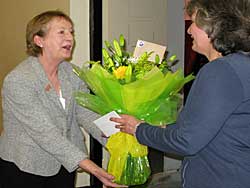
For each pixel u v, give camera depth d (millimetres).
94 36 3262
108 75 1552
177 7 3203
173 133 1303
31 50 1914
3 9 3787
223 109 1207
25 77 1812
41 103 1831
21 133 1884
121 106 1596
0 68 3863
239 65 1245
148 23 3648
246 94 1223
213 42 1308
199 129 1219
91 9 3266
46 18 1863
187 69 2975
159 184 1772
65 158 1729
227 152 1280
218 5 1283
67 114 1923
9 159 1911
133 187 1774
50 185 1973
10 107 1820
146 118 1617
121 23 3453
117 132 1649
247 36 1285
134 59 1636
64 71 1969
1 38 3855
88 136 2986
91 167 1698
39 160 1888
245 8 1288
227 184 1287
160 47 1689
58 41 1844
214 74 1230
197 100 1238
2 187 1939
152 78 1513
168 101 1633
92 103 1668
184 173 1400
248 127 1268
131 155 1663
